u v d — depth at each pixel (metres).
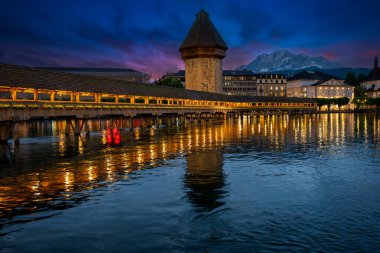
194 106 84.00
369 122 74.75
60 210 13.05
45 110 39.25
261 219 11.71
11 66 38.56
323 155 26.39
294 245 9.61
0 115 33.69
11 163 24.08
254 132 50.28
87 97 88.19
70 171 20.75
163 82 128.62
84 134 50.31
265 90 194.75
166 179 18.08
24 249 9.73
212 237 10.31
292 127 60.97
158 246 9.78
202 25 115.81
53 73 44.84
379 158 24.64
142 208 13.14
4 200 14.41
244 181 17.38
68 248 9.76
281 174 19.06
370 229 10.67
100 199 14.45
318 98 169.88
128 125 74.81
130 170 20.83
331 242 9.75
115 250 9.59
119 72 166.50
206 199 14.20
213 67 114.69
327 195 14.60
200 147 32.19
